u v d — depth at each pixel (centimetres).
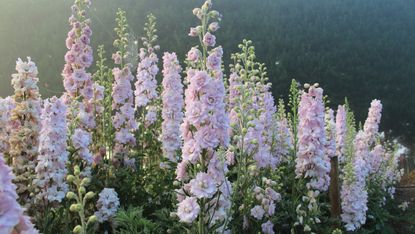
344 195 587
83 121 557
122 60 663
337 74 1811
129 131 650
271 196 517
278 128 706
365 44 1914
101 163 592
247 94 492
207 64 472
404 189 916
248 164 500
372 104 825
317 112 563
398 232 725
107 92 641
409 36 2038
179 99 634
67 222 464
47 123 464
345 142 736
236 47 1584
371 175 777
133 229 430
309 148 555
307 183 568
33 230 194
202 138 385
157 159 673
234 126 534
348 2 2056
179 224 458
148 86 682
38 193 477
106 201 500
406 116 1847
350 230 588
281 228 565
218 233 444
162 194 570
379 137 898
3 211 179
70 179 319
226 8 1772
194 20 1548
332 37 1878
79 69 609
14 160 484
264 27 1722
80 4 625
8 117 504
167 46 1412
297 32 1841
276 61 1630
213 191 383
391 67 1912
